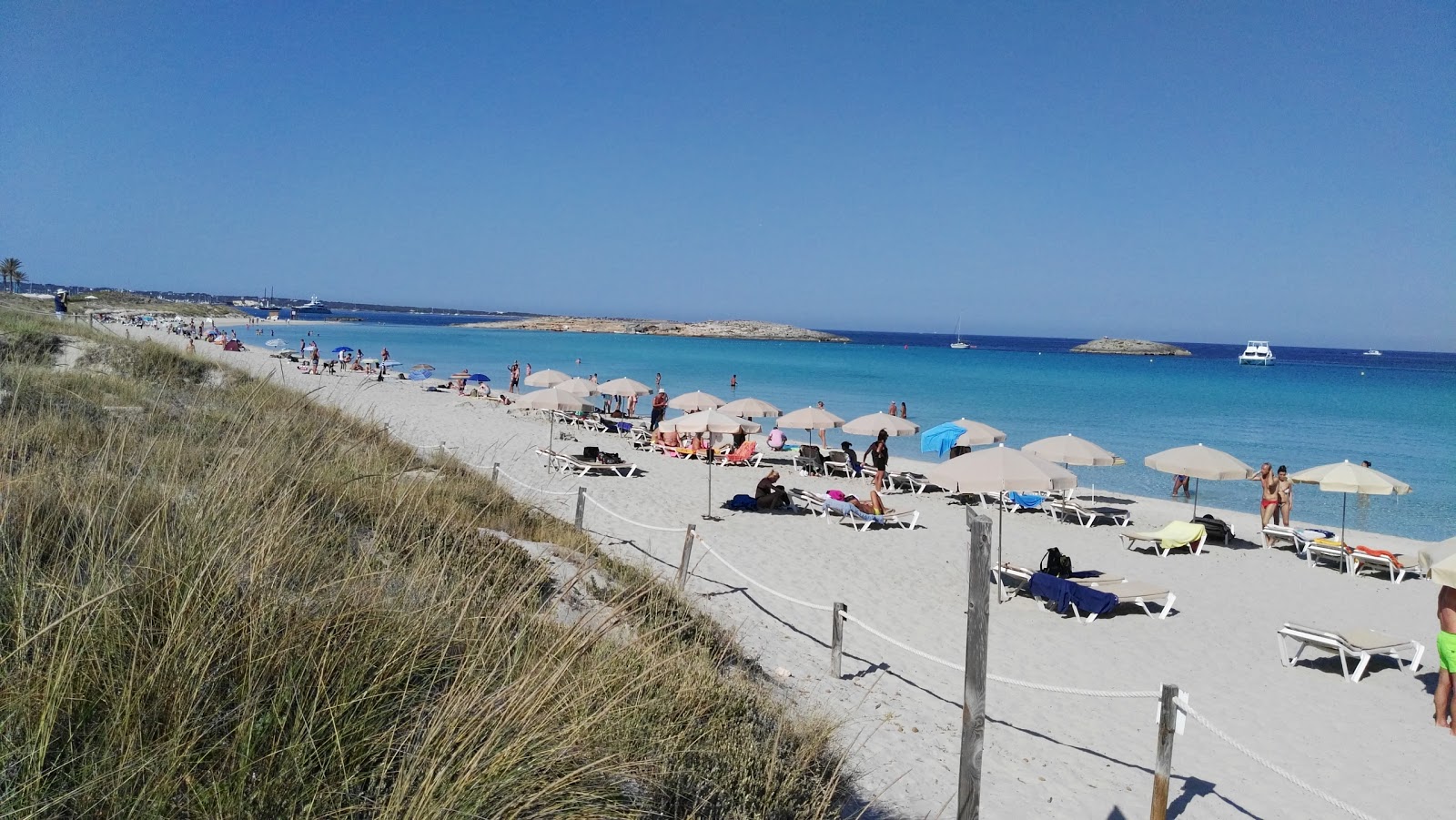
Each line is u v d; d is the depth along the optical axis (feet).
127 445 14.61
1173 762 21.35
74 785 7.09
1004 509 56.80
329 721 8.66
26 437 13.85
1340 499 69.31
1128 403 146.10
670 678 14.47
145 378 25.59
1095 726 23.49
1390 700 26.76
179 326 253.24
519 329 592.60
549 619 13.44
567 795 9.30
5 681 7.67
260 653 9.22
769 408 76.64
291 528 11.93
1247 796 19.67
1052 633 31.89
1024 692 25.75
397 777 8.29
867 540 45.42
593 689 11.25
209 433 16.85
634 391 88.84
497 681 10.72
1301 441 100.78
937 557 42.68
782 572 37.06
